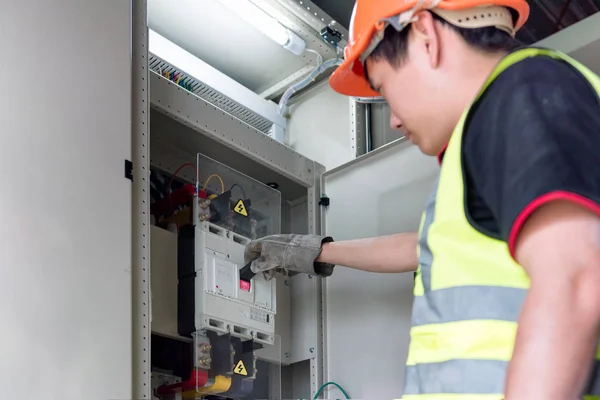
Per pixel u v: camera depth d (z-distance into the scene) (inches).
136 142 70.6
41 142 60.9
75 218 61.2
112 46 69.7
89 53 67.3
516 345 28.1
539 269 28.5
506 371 31.2
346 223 92.7
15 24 62.4
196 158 89.4
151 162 88.4
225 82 99.3
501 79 35.0
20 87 61.0
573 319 27.1
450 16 40.4
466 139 35.6
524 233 29.8
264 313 81.7
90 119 65.3
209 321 74.9
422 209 84.5
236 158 89.7
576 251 28.0
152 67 91.0
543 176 29.3
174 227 81.6
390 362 82.0
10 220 56.9
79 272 60.0
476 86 39.8
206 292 75.1
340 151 100.6
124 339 61.2
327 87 105.2
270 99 111.7
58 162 61.6
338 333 88.7
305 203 99.0
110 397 58.6
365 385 83.8
